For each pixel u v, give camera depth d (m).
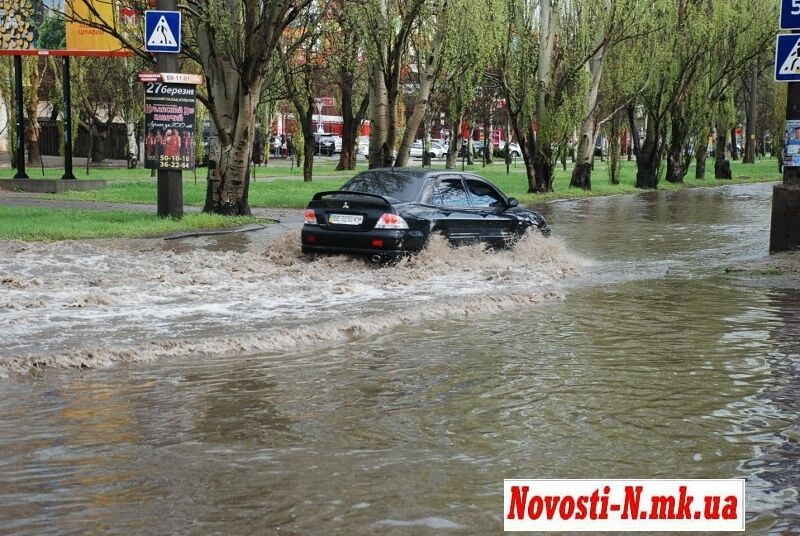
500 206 19.88
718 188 57.56
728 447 7.36
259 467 6.75
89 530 5.60
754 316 13.38
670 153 60.72
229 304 13.53
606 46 48.28
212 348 10.59
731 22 57.84
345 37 36.69
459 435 7.61
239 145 28.53
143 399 8.54
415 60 42.94
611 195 49.03
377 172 18.98
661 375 9.74
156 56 27.42
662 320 13.02
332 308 13.35
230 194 28.80
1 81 54.66
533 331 12.13
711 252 21.78
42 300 13.48
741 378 9.62
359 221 17.72
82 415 8.01
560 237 25.48
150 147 26.70
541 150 46.78
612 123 57.06
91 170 62.00
